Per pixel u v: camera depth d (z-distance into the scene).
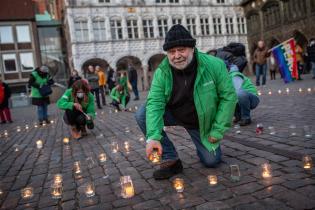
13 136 8.77
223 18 41.22
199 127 3.60
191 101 3.48
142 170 4.11
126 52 36.31
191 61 3.31
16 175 4.53
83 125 7.35
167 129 6.98
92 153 5.48
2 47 34.22
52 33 37.31
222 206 2.79
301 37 33.28
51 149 6.24
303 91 11.80
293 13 33.28
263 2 37.50
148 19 37.53
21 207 3.29
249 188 3.10
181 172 3.81
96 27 35.41
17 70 34.72
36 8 45.31
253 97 6.38
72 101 7.03
